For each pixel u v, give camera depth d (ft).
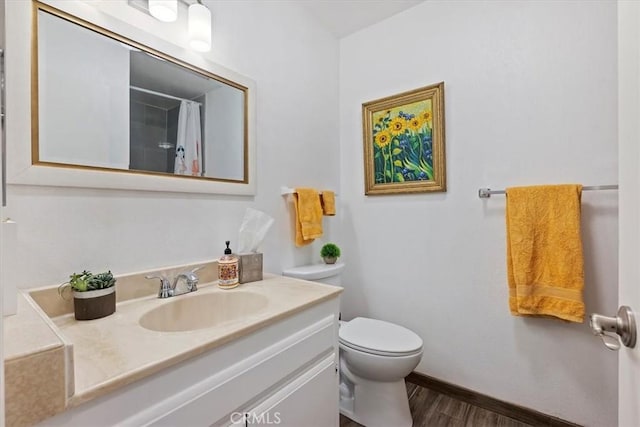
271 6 5.40
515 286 4.73
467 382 5.39
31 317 2.04
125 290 3.37
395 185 6.23
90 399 1.72
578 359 4.46
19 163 2.74
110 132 3.35
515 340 4.94
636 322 1.59
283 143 5.60
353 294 6.88
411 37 6.10
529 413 4.79
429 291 5.83
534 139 4.80
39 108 2.87
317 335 3.53
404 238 6.16
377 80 6.57
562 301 4.35
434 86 5.71
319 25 6.57
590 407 4.38
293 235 5.75
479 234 5.29
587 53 4.43
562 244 4.37
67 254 3.04
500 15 5.11
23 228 2.79
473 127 5.35
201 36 3.92
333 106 6.98
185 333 2.51
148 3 3.60
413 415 5.04
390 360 4.32
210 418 2.38
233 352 2.58
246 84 4.85
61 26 3.02
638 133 1.60
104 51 3.32
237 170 4.72
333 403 3.81
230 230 4.63
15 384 1.44
